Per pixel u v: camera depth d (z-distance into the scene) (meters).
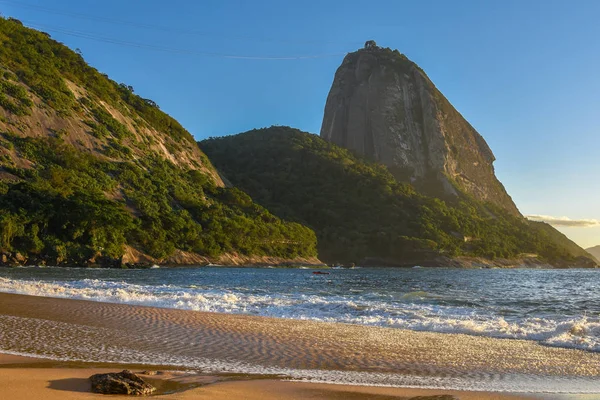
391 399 9.62
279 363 13.15
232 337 16.72
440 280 77.00
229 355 13.95
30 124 120.75
